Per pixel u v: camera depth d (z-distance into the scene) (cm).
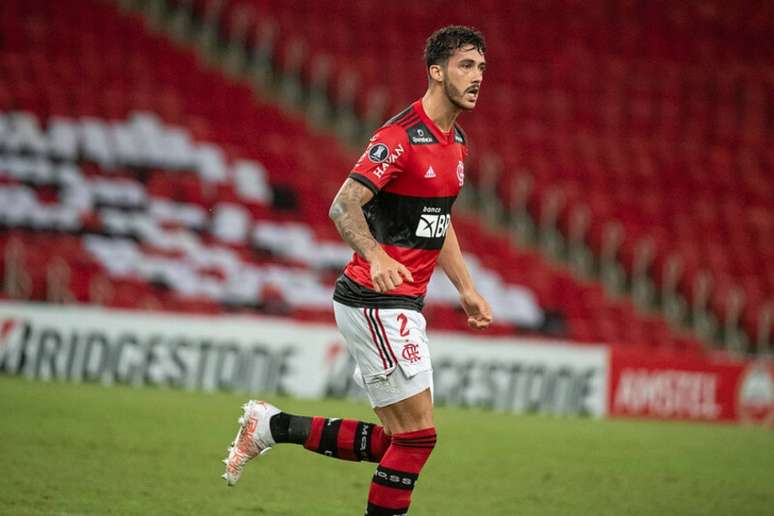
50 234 5481
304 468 2767
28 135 5909
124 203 5841
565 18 8588
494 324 5969
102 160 6066
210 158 6341
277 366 4547
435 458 3105
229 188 6216
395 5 8194
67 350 4291
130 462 2628
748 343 6556
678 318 6681
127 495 2219
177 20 7838
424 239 1739
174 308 5297
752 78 8612
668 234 6988
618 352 4962
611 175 7300
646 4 8881
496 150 7219
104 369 4325
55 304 5094
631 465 3192
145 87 6806
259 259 5888
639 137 7825
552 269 6644
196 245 5788
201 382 4438
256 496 2331
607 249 6819
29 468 2442
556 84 8000
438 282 5922
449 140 1745
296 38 7744
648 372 4997
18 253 5116
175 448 2895
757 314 6575
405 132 1695
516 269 6388
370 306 1712
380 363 1709
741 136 8106
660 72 8400
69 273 5175
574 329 6119
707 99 8344
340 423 1834
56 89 6347
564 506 2430
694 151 7825
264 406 1856
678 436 4144
